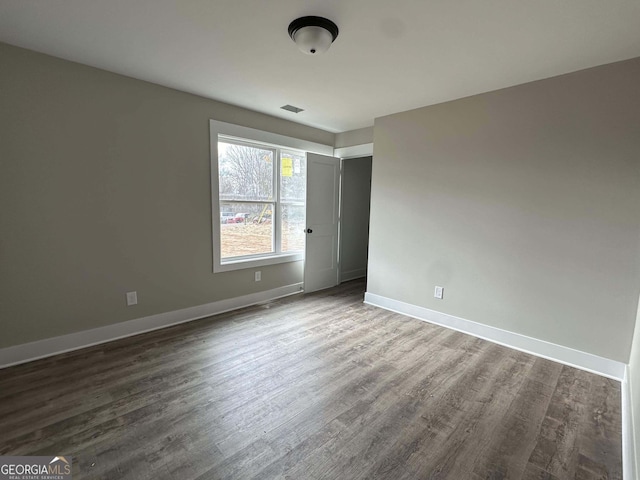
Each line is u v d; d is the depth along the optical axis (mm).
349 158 4676
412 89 2773
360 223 5316
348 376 2246
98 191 2564
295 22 1776
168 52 2195
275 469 1451
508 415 1864
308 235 4273
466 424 1782
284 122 3869
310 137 4230
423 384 2164
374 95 2941
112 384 2084
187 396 1974
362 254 5449
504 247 2771
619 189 2217
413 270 3441
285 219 4191
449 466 1493
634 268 2193
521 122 2611
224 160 3471
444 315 3209
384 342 2816
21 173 2225
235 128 3377
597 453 1587
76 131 2422
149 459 1491
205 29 1894
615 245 2250
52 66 2281
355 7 1644
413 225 3404
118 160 2643
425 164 3264
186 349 2600
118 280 2738
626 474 1435
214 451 1546
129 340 2744
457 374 2301
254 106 3369
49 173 2334
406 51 2107
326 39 1803
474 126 2887
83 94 2426
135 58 2295
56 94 2314
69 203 2438
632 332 2217
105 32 1942
